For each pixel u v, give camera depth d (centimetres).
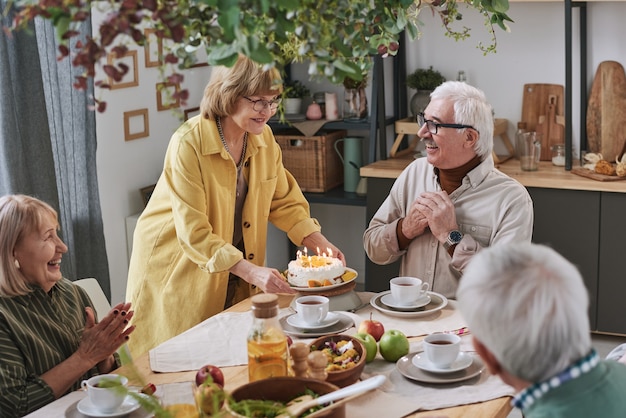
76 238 411
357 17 174
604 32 445
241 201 300
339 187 501
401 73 485
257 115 275
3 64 355
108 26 144
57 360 226
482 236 283
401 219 298
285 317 256
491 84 474
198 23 158
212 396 166
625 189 405
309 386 182
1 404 209
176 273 295
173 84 152
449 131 278
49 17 143
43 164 376
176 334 296
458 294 140
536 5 456
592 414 134
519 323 131
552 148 454
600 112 445
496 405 198
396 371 219
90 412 197
